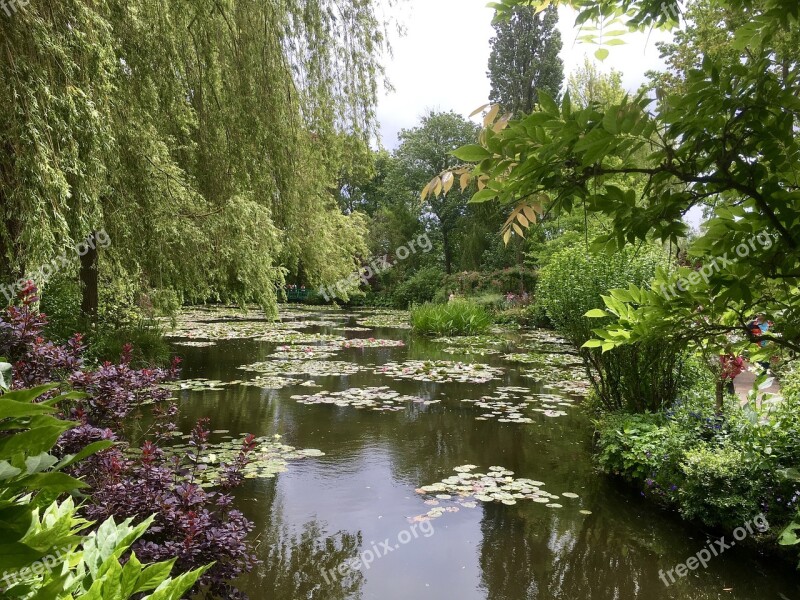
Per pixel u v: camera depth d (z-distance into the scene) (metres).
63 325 5.99
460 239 24.00
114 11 5.05
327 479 4.29
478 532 3.47
